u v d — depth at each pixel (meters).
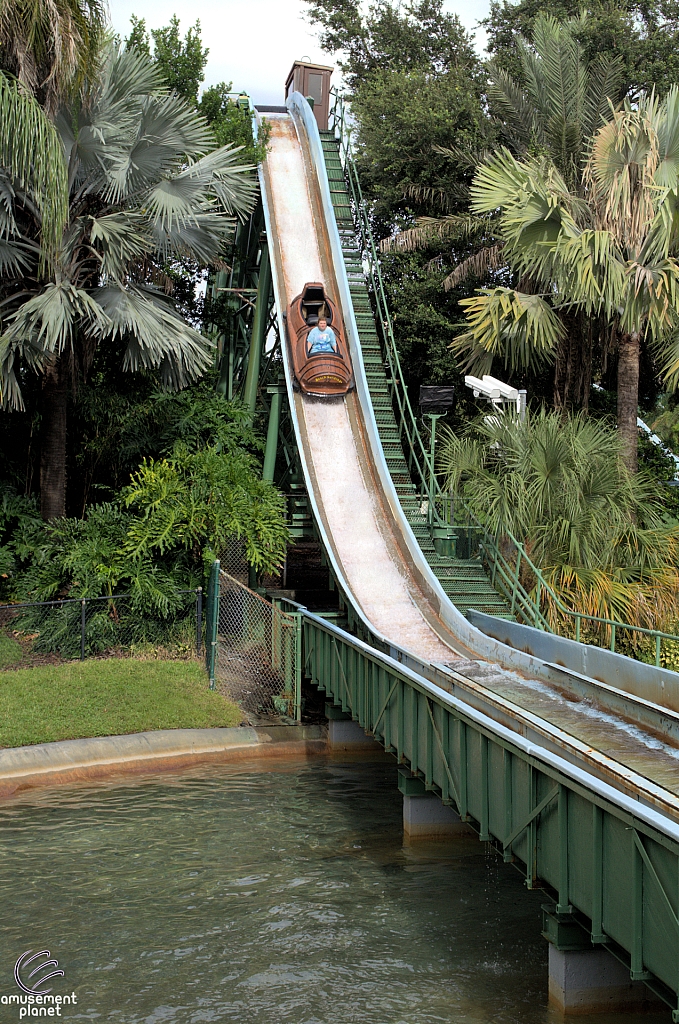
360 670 12.38
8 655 15.80
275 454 20.64
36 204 16.31
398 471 18.28
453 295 26.06
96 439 19.77
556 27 22.34
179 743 13.78
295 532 18.56
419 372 26.72
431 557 16.48
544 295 19.66
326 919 8.86
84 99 16.05
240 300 24.91
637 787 6.79
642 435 26.42
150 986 7.64
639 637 15.00
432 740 9.77
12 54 15.42
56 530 17.19
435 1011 7.31
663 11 28.11
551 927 7.39
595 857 6.44
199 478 17.42
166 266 21.55
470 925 8.75
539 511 15.64
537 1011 7.34
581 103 22.16
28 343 15.92
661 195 16.83
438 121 25.66
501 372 24.95
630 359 18.12
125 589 17.08
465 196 25.97
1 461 19.64
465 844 10.88
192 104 22.48
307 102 26.89
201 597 16.64
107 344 19.45
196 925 8.72
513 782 7.82
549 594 14.48
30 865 9.98
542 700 10.41
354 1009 7.32
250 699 15.35
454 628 14.10
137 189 17.31
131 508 18.47
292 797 12.36
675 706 9.77
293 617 15.38
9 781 12.30
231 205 19.27
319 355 19.41
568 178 22.00
